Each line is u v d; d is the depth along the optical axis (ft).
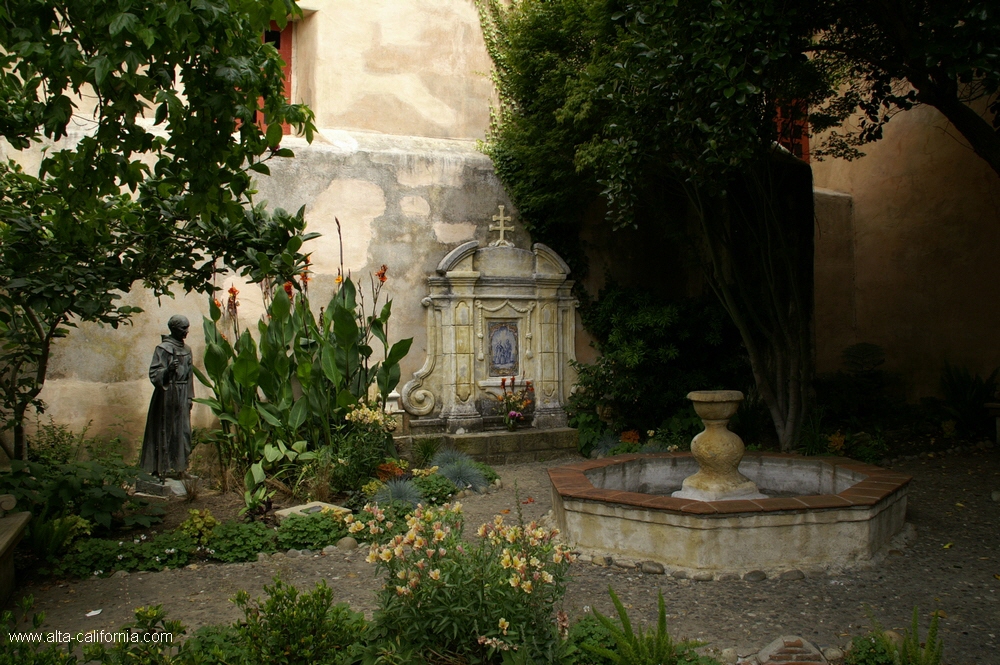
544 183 31.89
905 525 19.08
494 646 10.43
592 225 35.06
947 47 18.71
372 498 21.93
